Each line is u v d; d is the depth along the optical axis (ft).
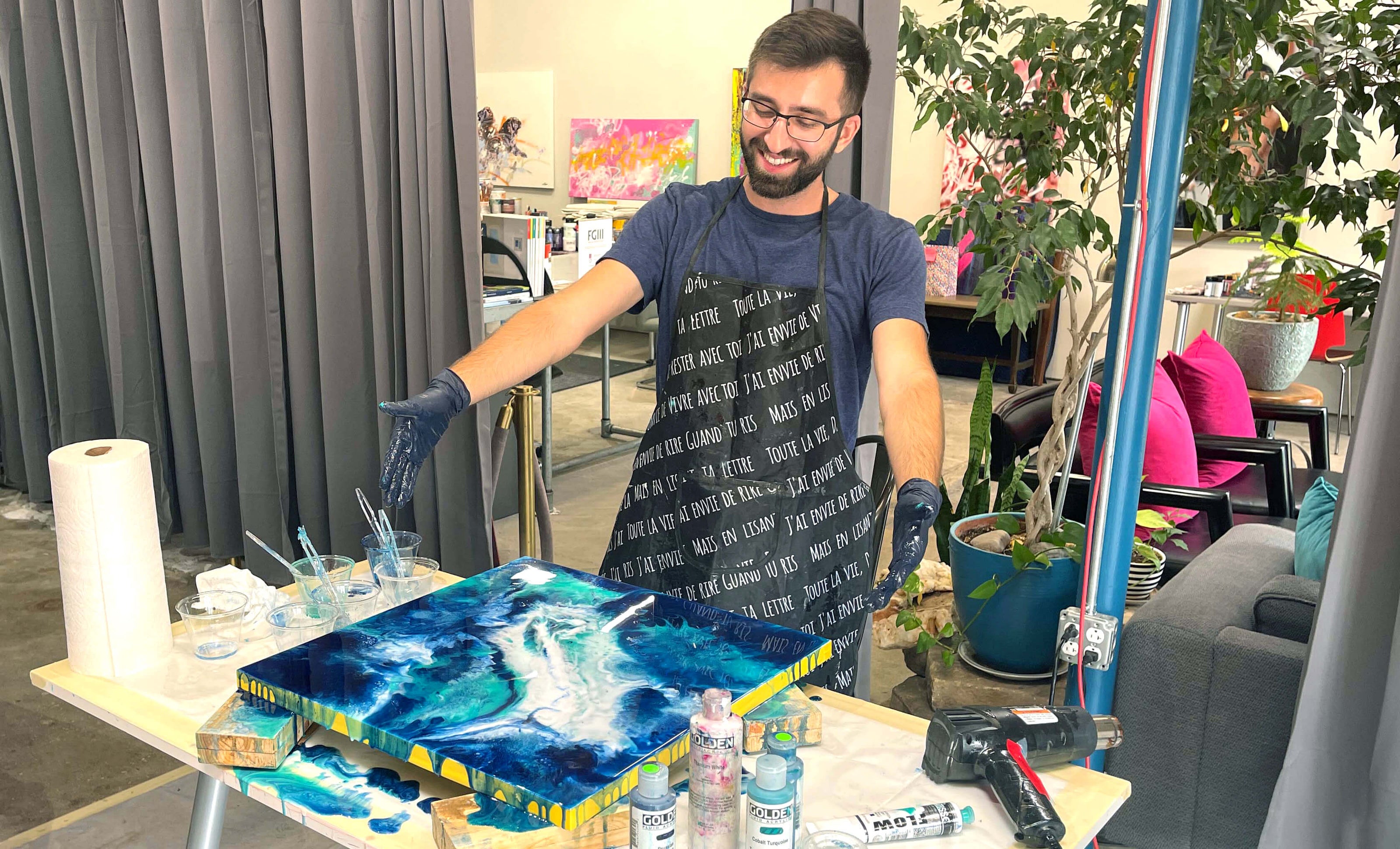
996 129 7.83
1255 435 11.84
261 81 9.94
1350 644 5.23
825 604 5.27
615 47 27.30
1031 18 7.94
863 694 8.02
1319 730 5.38
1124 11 7.20
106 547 4.37
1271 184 7.73
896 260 5.05
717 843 3.19
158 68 10.62
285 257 10.11
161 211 10.96
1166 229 5.32
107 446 4.52
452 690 3.67
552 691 3.67
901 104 22.91
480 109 29.84
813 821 3.51
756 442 5.18
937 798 3.70
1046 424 9.84
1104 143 7.95
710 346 5.20
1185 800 6.25
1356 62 7.18
